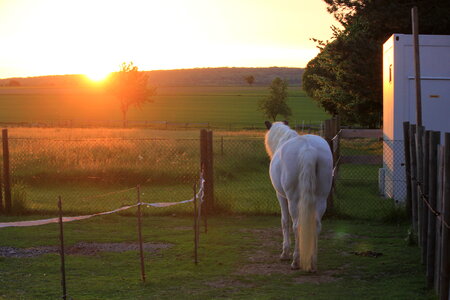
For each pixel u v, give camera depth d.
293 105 98.69
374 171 23.03
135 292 6.99
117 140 23.72
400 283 7.38
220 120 76.19
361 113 34.88
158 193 16.45
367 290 7.04
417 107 10.45
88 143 22.84
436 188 6.92
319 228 7.64
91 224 11.73
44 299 6.68
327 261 8.62
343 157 13.97
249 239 10.26
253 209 13.24
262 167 23.00
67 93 126.62
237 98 117.75
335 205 13.90
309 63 61.62
